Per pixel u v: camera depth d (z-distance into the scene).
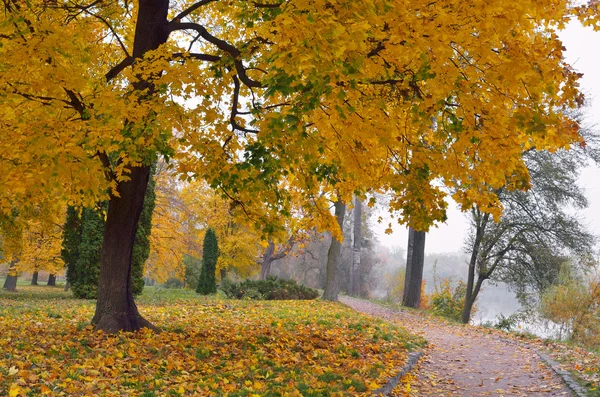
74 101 6.32
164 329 9.54
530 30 5.52
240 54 7.15
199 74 6.61
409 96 6.67
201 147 7.05
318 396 5.68
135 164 7.05
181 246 28.73
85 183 5.69
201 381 5.91
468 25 5.01
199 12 10.18
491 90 5.70
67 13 8.23
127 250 9.01
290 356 7.83
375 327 12.23
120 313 8.80
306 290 22.73
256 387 5.82
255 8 6.71
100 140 5.94
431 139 7.79
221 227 31.52
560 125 5.40
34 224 19.39
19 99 5.76
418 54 5.02
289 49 4.56
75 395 4.97
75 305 14.48
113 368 6.18
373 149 7.68
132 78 6.68
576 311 18.98
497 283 25.98
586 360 9.23
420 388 7.44
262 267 33.09
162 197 27.61
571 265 20.77
